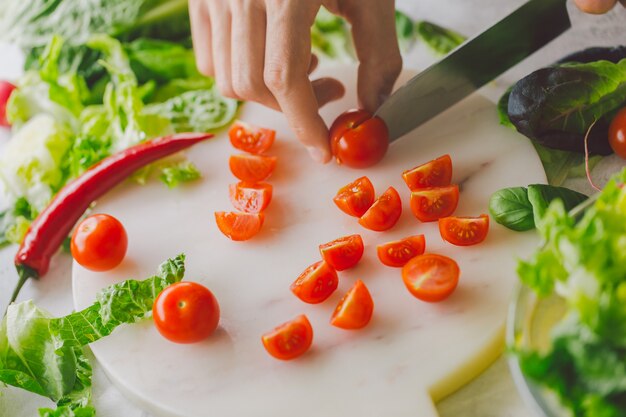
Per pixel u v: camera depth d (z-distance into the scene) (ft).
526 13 1.69
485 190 1.71
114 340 1.60
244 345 1.56
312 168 1.83
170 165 1.88
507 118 1.78
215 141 1.92
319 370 1.50
